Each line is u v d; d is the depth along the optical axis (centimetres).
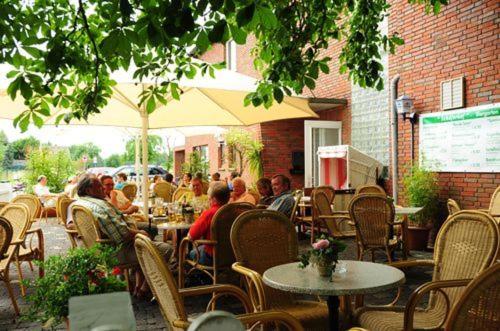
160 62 419
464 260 323
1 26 312
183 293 299
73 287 222
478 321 218
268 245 398
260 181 780
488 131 791
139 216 763
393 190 998
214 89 571
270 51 437
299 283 288
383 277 299
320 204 774
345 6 569
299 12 440
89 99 409
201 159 1897
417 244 865
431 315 330
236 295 316
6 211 589
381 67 523
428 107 916
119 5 287
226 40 275
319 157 1176
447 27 867
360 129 1198
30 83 328
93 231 527
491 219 312
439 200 886
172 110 688
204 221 523
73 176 1627
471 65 822
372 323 313
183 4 275
